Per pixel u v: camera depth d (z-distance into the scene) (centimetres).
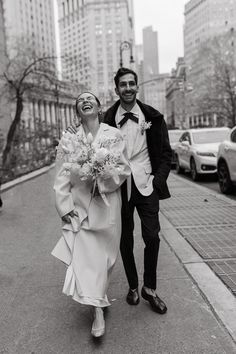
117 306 388
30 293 427
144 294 379
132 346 315
